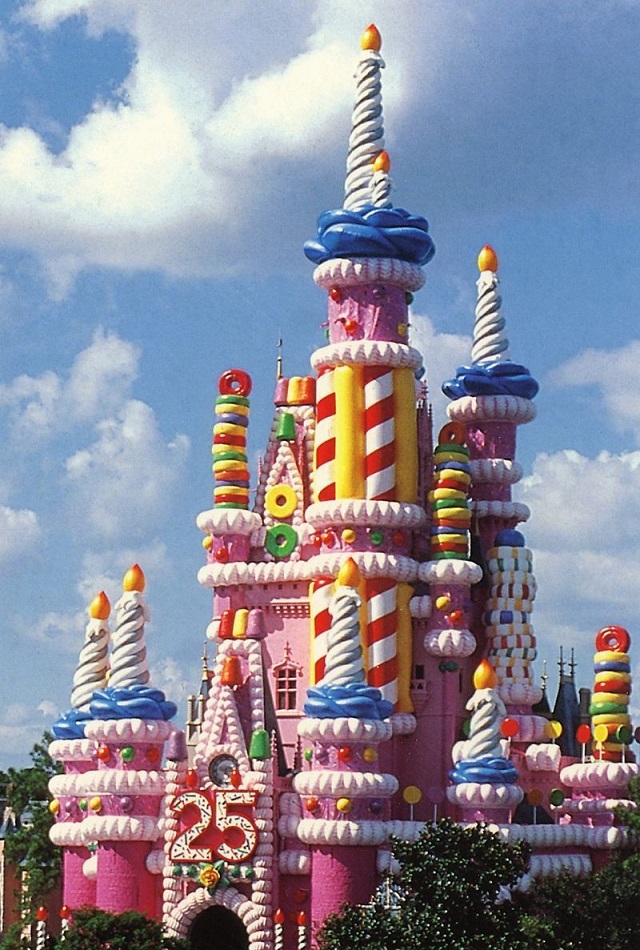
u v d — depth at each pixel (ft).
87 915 339.16
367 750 343.05
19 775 433.89
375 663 369.09
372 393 378.12
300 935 342.44
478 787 346.33
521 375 399.03
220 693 352.69
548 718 395.96
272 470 393.70
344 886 339.98
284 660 384.27
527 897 334.85
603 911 333.62
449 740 371.56
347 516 371.15
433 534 377.71
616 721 375.04
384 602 371.35
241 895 345.92
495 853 317.01
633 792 365.40
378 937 308.81
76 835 375.04
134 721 357.61
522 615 387.14
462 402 397.80
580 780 372.17
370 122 387.96
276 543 387.96
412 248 380.78
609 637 378.73
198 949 351.25
